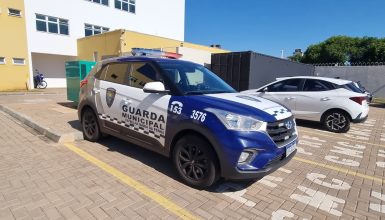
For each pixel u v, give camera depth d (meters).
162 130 3.96
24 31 19.39
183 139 3.73
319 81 8.17
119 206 3.18
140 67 4.55
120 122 4.70
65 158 4.65
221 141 3.30
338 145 6.45
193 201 3.38
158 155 4.96
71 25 22.55
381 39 30.12
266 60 13.12
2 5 18.02
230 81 12.50
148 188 3.67
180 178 3.95
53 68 23.45
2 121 7.55
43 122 7.05
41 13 20.56
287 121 3.71
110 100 4.86
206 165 3.54
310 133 7.64
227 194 3.61
